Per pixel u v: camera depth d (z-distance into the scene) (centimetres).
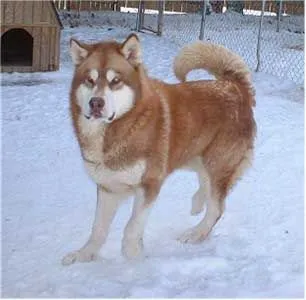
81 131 247
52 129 448
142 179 251
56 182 351
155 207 315
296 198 328
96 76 236
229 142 282
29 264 253
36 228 288
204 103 274
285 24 991
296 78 621
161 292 224
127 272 244
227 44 781
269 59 705
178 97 266
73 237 280
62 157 393
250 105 295
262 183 349
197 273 244
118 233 284
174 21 959
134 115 242
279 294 220
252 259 257
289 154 399
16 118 473
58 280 239
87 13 1034
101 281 236
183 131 263
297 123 468
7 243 271
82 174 364
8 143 417
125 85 238
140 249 257
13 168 372
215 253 264
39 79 605
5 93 540
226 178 285
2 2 616
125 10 1105
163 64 665
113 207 261
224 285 232
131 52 243
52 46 639
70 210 311
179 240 279
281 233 284
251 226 292
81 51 244
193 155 279
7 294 225
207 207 285
